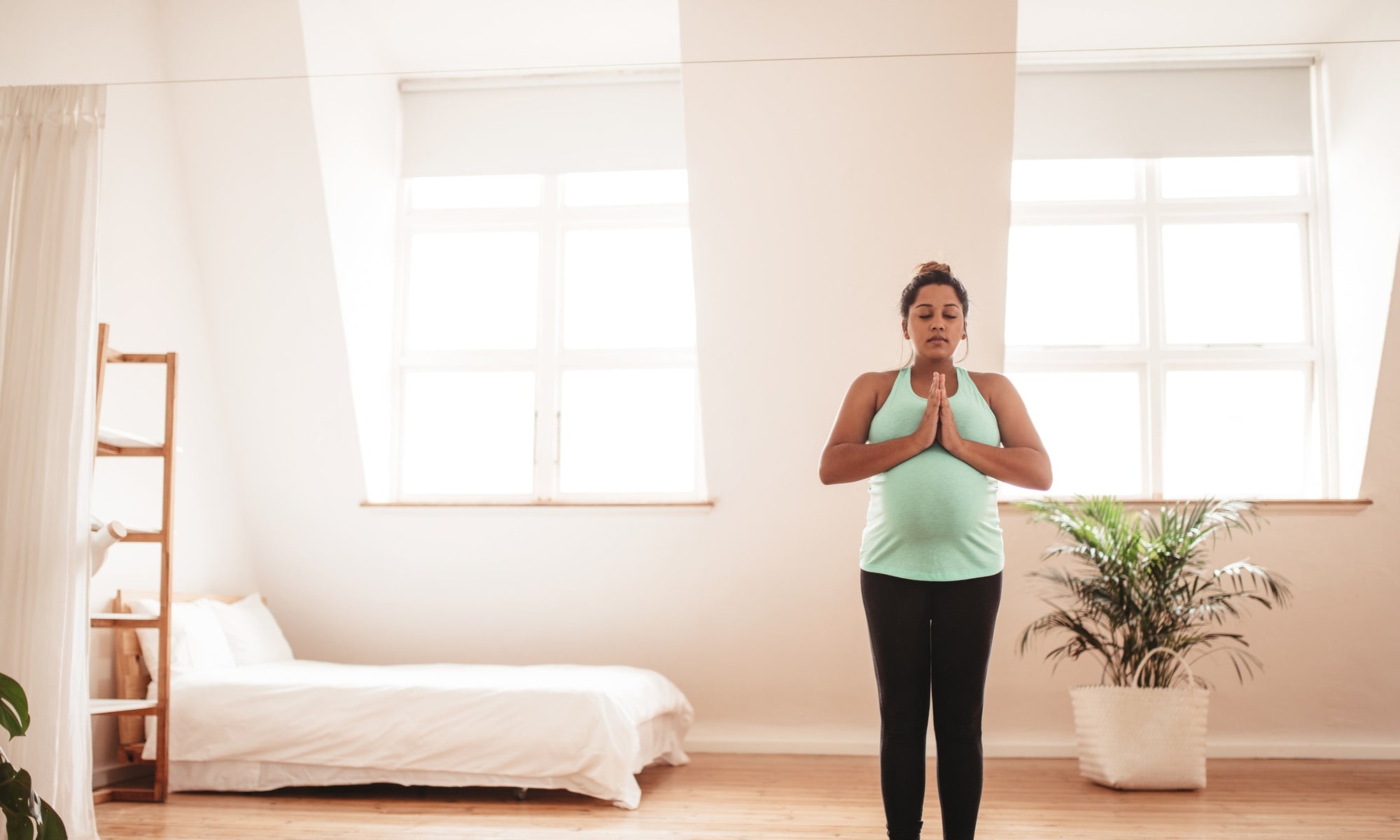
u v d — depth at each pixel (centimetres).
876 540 228
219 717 375
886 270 436
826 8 396
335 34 439
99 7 392
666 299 504
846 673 480
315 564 505
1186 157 463
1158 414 482
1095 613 426
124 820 333
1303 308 483
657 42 465
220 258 459
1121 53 460
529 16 448
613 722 366
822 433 461
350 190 463
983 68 399
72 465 290
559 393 505
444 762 366
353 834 316
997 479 232
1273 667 464
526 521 487
